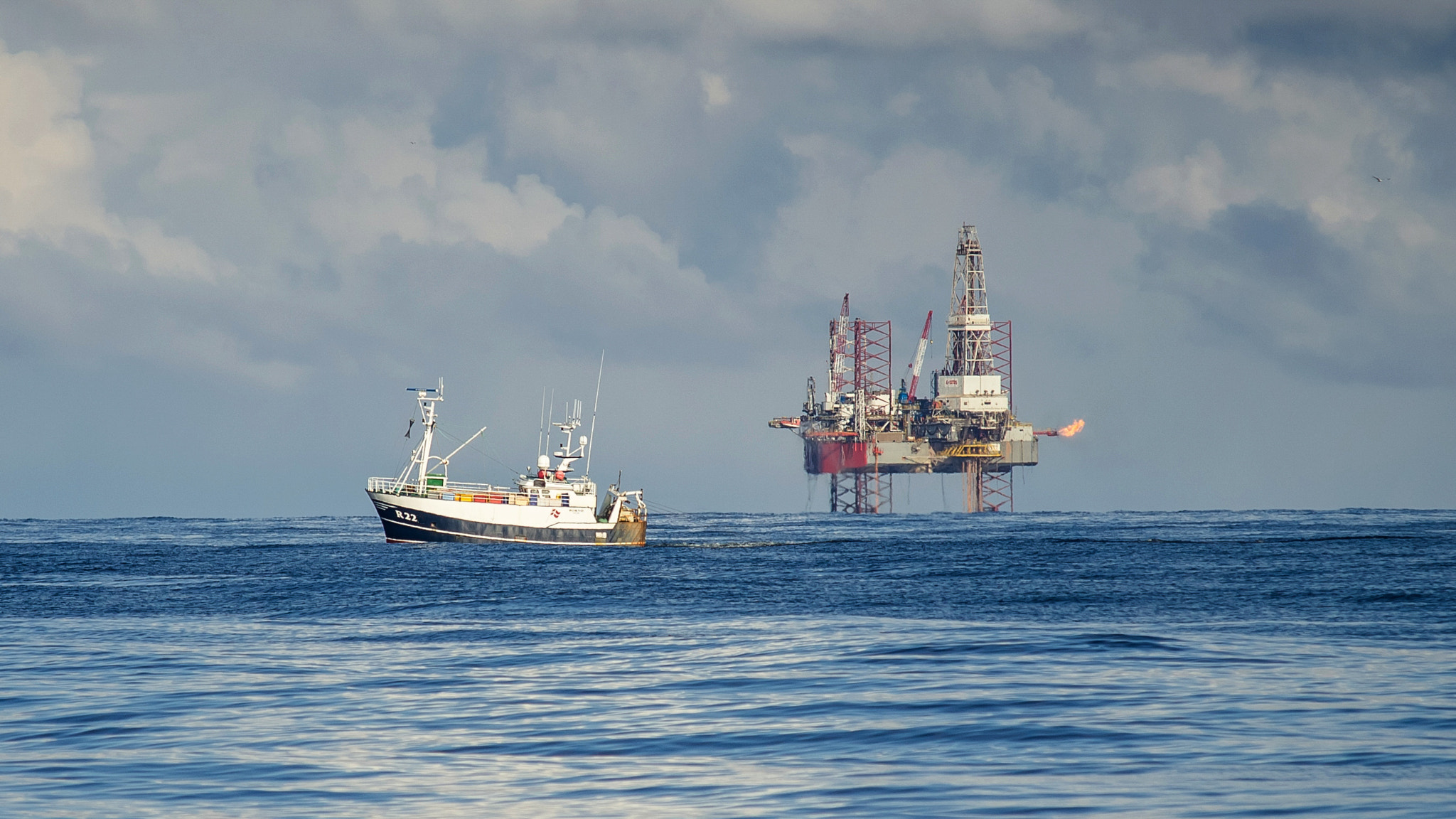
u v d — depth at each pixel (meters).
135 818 119.50
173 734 157.75
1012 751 144.38
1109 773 133.38
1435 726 156.75
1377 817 116.12
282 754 146.50
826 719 165.00
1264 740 148.88
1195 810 118.50
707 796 126.44
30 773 136.75
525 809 122.31
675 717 168.00
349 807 123.44
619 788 129.88
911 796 125.06
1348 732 153.12
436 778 134.50
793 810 120.50
